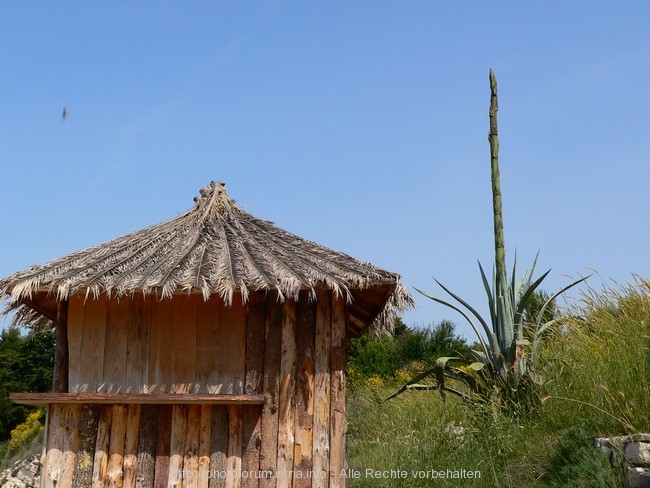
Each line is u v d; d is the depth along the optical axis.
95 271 6.12
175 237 7.03
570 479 6.88
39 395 5.96
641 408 7.22
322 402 6.11
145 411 6.14
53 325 7.41
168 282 5.79
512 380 8.73
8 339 27.09
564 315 9.78
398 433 10.05
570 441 7.44
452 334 20.17
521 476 7.50
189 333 6.26
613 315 9.34
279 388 6.13
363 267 6.34
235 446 6.07
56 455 6.04
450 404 9.85
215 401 6.00
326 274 6.02
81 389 6.16
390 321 7.15
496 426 8.08
